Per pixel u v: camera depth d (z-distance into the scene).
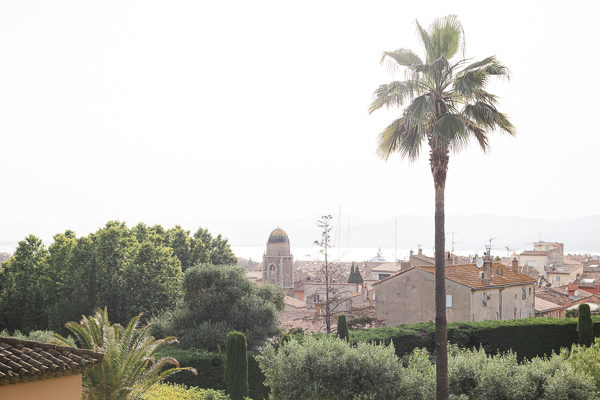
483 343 44.25
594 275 118.44
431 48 25.38
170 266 67.25
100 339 25.75
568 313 69.25
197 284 49.62
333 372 26.62
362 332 42.41
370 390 26.45
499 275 60.69
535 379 27.27
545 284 102.38
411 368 28.92
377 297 58.50
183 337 46.25
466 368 27.83
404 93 25.09
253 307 48.59
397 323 56.75
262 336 47.59
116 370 24.81
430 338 42.41
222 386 39.25
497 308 56.25
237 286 50.09
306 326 73.94
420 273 55.47
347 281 126.25
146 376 27.22
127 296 63.00
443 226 24.97
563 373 26.56
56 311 61.03
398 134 26.34
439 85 24.97
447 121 24.00
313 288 90.88
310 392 26.38
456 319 52.44
